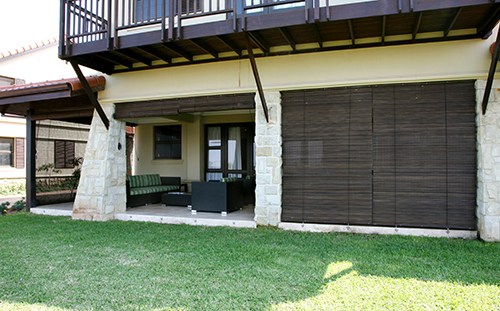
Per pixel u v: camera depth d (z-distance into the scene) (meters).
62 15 5.41
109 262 3.85
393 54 4.94
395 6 3.88
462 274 3.34
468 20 4.32
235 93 5.79
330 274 3.40
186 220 6.07
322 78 5.23
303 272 3.46
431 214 4.86
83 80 5.76
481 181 4.60
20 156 12.43
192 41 4.96
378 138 5.07
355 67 5.09
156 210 7.07
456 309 2.62
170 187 8.76
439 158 4.84
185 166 9.66
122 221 6.32
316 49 5.21
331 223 5.25
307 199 5.37
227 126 9.56
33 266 3.73
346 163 5.19
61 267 3.70
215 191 6.41
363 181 5.12
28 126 7.68
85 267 3.70
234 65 5.71
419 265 3.62
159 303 2.81
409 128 4.95
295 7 5.38
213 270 3.56
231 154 9.52
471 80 4.75
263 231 5.27
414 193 4.92
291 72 5.39
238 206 6.88
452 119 4.80
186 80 6.03
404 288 3.03
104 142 6.57
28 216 6.96
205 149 9.79
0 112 7.77
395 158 5.00
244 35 4.77
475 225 4.74
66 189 8.74
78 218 6.59
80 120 8.15
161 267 3.66
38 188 7.95
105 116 6.41
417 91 4.93
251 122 9.26
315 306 2.71
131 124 9.18
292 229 5.38
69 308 2.73
